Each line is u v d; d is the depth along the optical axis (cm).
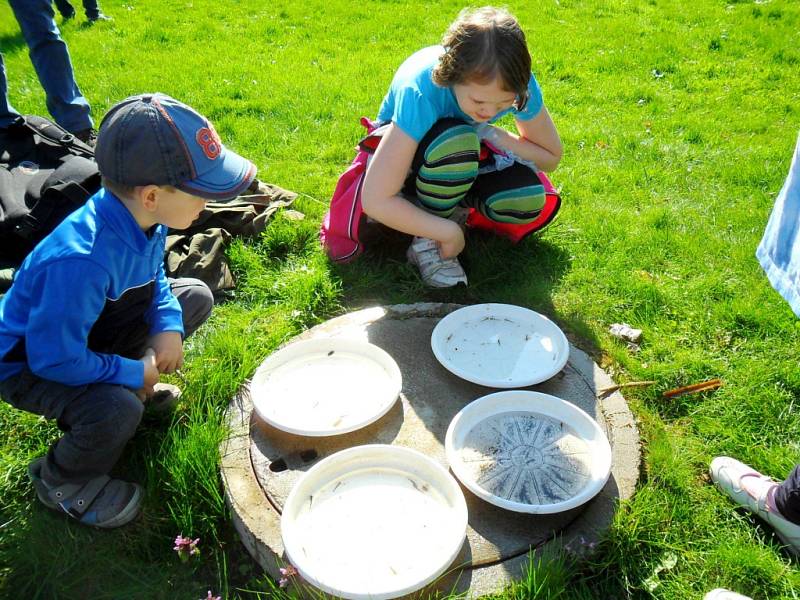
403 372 244
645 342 282
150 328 220
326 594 175
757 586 192
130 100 180
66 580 194
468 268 316
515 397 224
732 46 668
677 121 500
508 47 226
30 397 193
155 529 206
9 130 314
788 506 196
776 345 277
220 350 264
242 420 227
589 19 773
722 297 305
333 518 191
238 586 196
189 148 180
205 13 795
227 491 204
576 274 318
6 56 660
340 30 737
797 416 246
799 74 599
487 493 192
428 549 184
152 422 237
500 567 183
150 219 191
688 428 244
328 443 216
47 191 271
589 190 396
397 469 204
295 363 242
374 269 316
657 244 342
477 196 308
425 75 261
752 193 395
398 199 272
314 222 347
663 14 784
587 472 204
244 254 320
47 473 200
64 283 177
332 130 473
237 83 567
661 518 204
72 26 745
